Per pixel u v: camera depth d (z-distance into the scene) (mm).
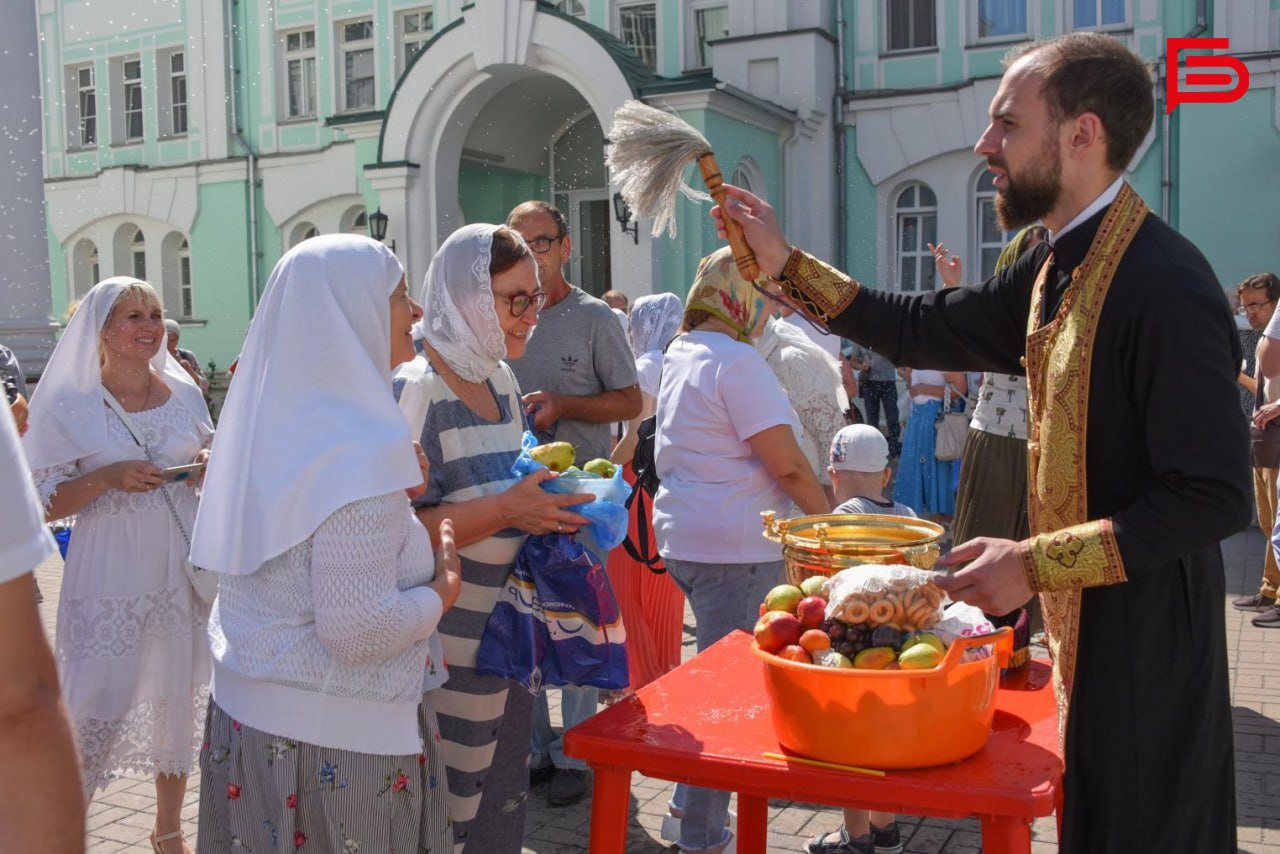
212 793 2094
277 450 1961
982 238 15602
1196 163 13875
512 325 2453
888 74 15680
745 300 3258
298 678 1970
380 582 1942
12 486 1095
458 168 16031
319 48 18391
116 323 3518
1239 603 6520
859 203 15891
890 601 1788
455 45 15141
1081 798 1934
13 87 9422
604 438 4016
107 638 3389
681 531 3207
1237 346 1855
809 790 1759
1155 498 1765
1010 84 1980
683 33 16344
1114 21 14492
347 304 2004
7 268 9500
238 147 19172
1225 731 1947
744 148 14641
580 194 17734
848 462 3354
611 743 1903
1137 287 1841
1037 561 1788
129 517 3426
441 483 2424
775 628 1856
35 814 1094
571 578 2410
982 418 4191
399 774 2053
